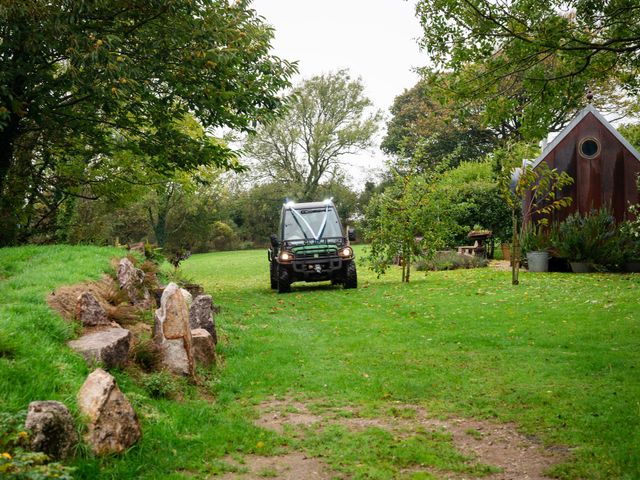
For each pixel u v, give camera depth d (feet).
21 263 35.17
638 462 15.15
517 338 30.83
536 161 71.61
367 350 30.07
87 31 45.39
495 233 96.94
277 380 24.72
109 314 26.35
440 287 54.34
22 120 52.95
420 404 21.43
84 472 13.65
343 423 19.57
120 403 15.85
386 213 61.52
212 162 58.80
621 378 22.68
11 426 13.32
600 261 62.80
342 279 60.49
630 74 35.37
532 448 16.90
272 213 206.59
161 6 46.85
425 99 187.93
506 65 33.76
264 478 15.05
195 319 28.96
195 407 20.29
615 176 70.28
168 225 179.42
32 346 18.38
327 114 199.31
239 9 51.67
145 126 60.90
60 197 59.31
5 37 44.29
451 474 15.31
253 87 52.60
